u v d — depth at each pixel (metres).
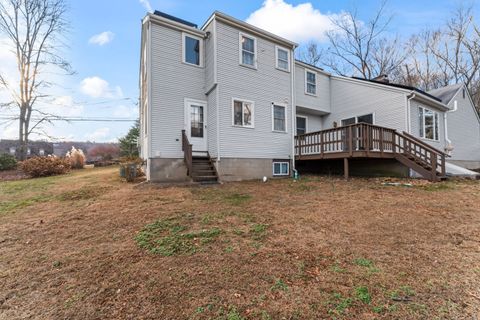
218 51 9.59
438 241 3.48
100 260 3.10
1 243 3.71
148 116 8.98
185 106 9.70
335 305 2.15
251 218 4.71
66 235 3.99
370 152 8.91
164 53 9.35
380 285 2.43
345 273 2.67
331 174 12.00
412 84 24.02
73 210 5.44
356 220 4.49
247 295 2.33
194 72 10.00
